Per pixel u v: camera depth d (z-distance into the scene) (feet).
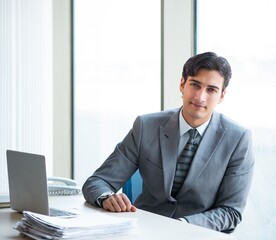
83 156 14.16
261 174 11.94
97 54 14.11
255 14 11.89
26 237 6.49
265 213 11.95
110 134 14.33
